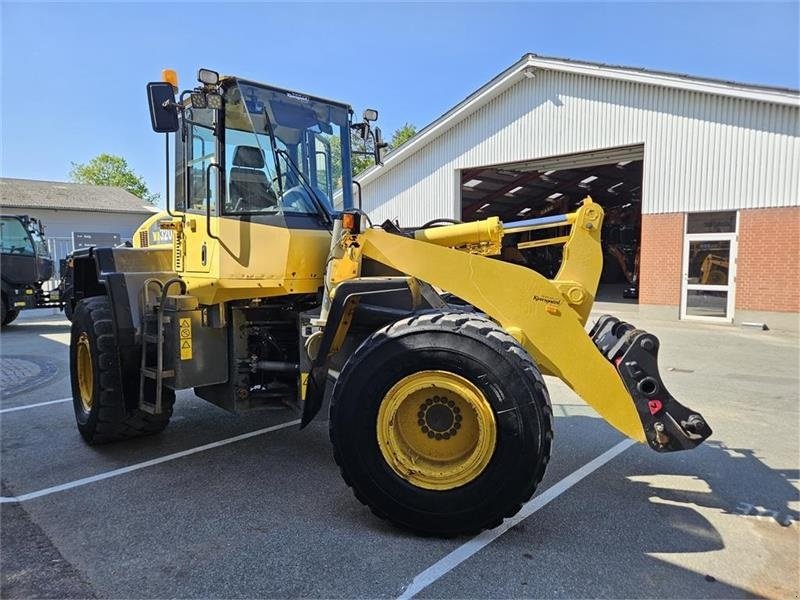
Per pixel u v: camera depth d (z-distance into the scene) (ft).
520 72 51.21
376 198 64.75
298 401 14.10
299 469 13.98
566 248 12.20
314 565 9.45
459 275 11.48
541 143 51.88
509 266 11.32
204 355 14.05
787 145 40.32
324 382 11.75
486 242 13.25
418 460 10.42
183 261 15.19
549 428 9.86
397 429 10.45
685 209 45.03
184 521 11.12
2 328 44.01
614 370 10.96
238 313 14.24
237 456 14.92
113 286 15.10
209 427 17.60
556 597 8.60
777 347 33.42
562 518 11.26
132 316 15.19
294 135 14.23
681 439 10.85
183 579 9.09
